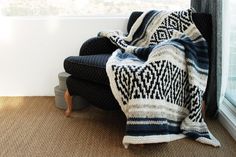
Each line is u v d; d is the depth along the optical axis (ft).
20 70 8.22
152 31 6.77
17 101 8.00
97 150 5.49
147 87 5.23
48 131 6.23
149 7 8.17
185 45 5.84
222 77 6.66
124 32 7.84
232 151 5.45
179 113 5.97
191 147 5.58
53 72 8.26
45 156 5.30
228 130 6.20
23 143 5.74
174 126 5.88
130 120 5.25
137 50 6.28
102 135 6.06
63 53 8.08
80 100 7.27
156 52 5.42
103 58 6.15
